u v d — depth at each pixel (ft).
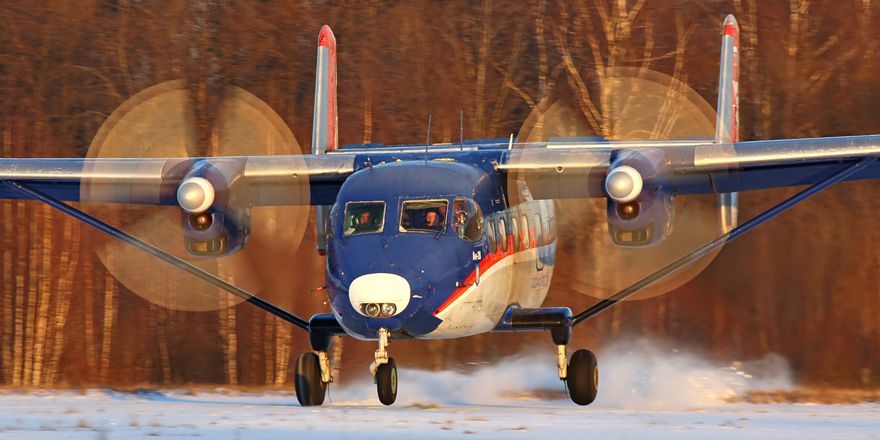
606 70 414.82
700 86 439.63
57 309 397.60
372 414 163.63
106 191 219.61
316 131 254.68
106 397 217.36
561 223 405.18
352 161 205.67
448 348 379.76
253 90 441.27
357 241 174.19
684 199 403.75
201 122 433.89
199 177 195.83
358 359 385.29
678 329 380.58
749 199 399.24
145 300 414.21
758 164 200.23
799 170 210.79
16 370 398.62
